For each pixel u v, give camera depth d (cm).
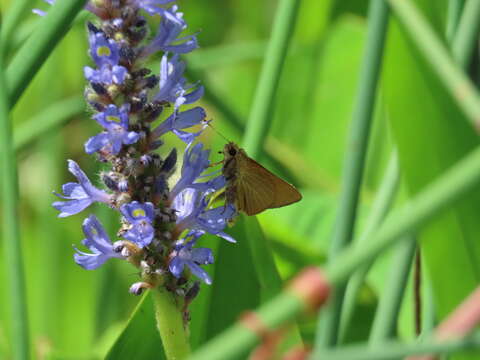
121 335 42
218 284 43
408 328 51
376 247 29
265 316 29
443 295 41
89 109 39
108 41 37
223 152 40
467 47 39
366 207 57
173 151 38
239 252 43
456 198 29
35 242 63
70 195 38
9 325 56
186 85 38
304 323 50
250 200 41
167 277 39
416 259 43
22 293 36
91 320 59
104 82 37
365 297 51
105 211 57
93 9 37
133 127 37
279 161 59
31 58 38
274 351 29
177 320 39
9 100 38
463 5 40
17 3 44
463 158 39
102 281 57
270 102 45
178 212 38
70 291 59
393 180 44
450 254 40
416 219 29
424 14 39
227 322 43
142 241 37
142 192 38
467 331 29
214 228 38
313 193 59
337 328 40
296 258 52
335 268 29
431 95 39
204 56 62
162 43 38
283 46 44
